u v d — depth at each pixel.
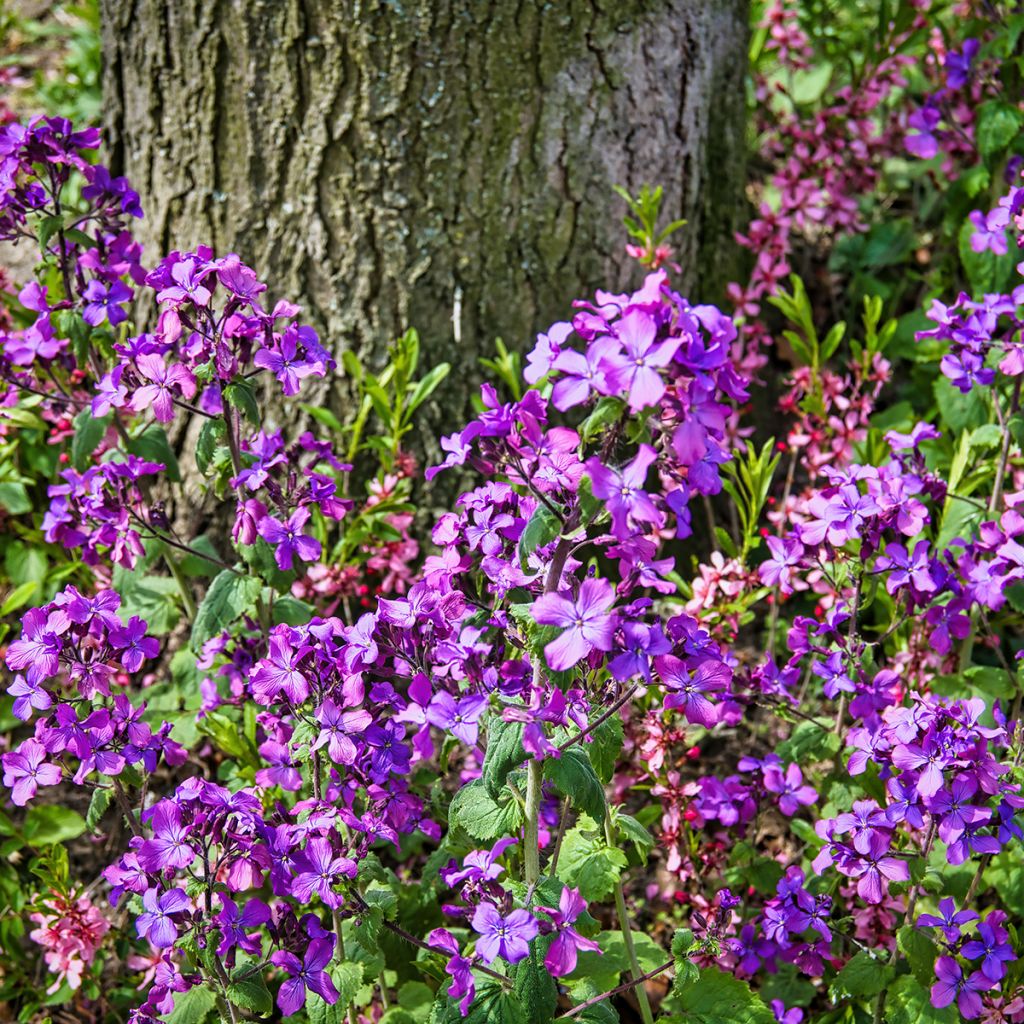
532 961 2.39
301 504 3.00
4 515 4.07
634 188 4.12
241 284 2.69
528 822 2.48
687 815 3.23
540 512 2.29
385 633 2.48
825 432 4.02
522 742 2.24
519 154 3.92
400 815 2.68
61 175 3.28
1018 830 2.70
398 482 3.86
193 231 4.11
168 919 2.43
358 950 2.79
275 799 3.14
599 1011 2.65
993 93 4.58
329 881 2.48
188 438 4.09
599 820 2.39
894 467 3.00
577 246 4.06
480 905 2.32
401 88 3.81
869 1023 3.05
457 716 2.26
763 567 3.11
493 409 2.32
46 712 3.77
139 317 4.28
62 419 3.84
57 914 3.20
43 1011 3.39
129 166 4.22
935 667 3.57
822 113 4.81
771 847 3.68
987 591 3.02
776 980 3.24
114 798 2.94
